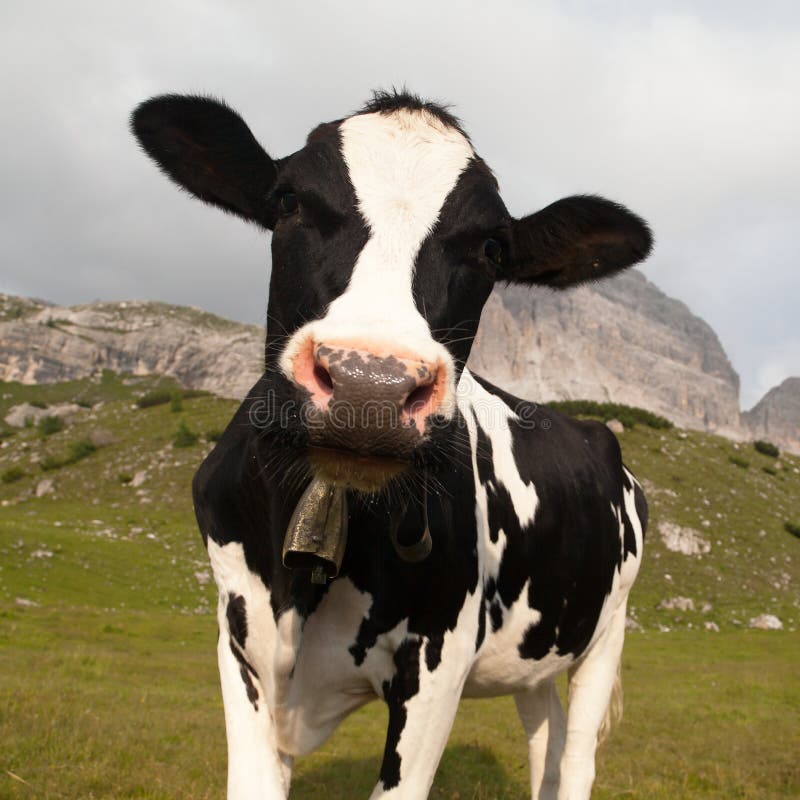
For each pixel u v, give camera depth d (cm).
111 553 3350
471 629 347
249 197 368
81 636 1883
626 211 394
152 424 6619
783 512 4969
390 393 228
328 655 324
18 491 5316
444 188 311
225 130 354
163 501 4919
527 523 413
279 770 325
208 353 18388
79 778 623
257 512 326
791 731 1189
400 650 324
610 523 503
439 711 329
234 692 333
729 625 3312
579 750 493
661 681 1789
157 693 1218
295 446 246
